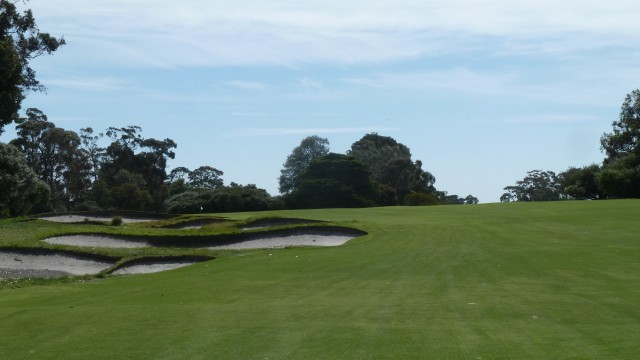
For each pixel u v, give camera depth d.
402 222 43.16
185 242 36.38
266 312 15.18
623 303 15.82
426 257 27.72
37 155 88.75
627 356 10.34
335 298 17.62
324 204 86.06
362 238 36.25
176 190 105.75
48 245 32.81
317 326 13.23
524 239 33.53
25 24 44.50
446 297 17.39
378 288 19.61
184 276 24.86
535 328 12.80
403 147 125.31
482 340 11.68
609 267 23.38
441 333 12.37
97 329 13.30
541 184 130.25
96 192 90.94
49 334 12.92
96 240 36.97
